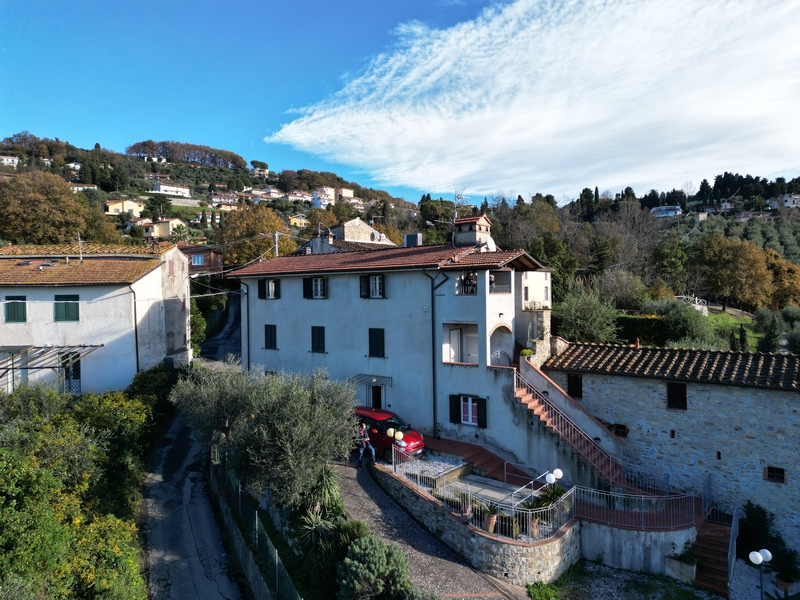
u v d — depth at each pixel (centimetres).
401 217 10562
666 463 1931
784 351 3962
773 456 1728
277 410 1595
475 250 2420
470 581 1449
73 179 13325
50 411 1888
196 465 2320
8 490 1147
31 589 1030
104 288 2773
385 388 2447
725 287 5825
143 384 2578
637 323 3375
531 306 2988
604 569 1623
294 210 14150
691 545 1617
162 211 11606
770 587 1584
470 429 2155
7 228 5459
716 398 1831
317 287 2741
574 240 6656
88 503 1588
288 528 1573
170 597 1468
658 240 7050
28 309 2723
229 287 6397
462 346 2530
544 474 1869
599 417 2078
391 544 1329
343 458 1777
